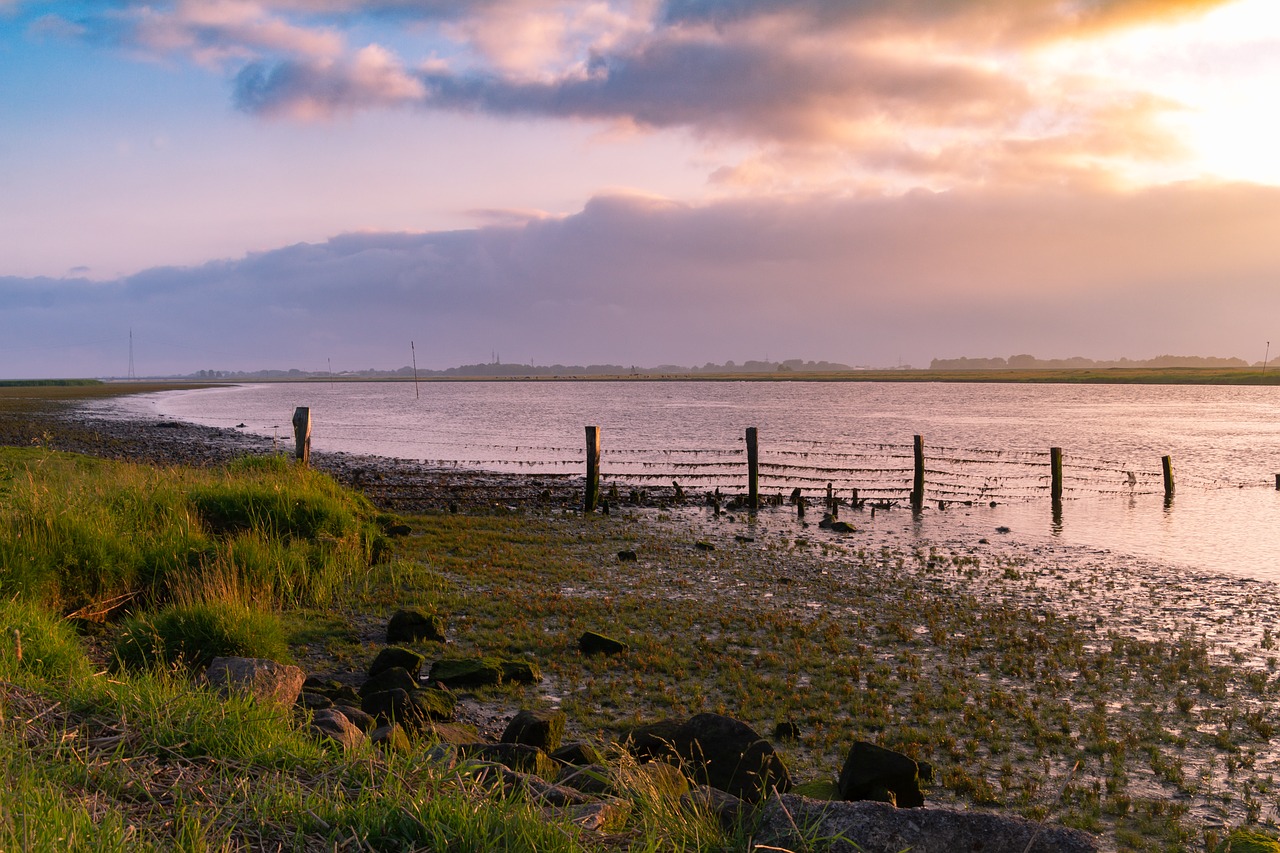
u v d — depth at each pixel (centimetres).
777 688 1095
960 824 436
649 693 1058
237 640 939
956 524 2750
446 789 448
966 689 1112
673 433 6412
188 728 525
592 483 2808
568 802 491
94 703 561
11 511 1164
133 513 1377
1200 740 963
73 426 6100
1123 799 790
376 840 399
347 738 609
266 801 418
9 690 553
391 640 1221
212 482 1670
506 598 1491
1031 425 7238
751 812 478
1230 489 3578
